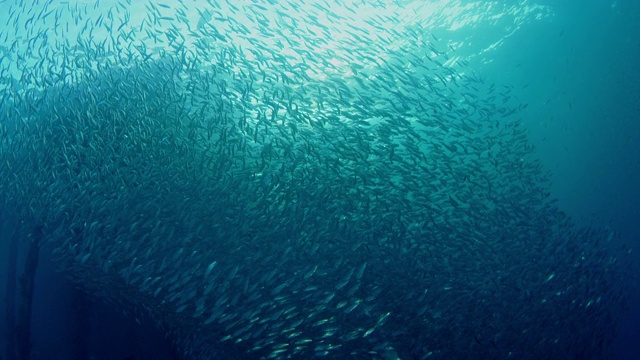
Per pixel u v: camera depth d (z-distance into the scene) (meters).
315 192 6.67
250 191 6.66
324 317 5.89
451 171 7.58
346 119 7.52
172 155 6.86
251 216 6.54
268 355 5.77
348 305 5.53
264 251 6.35
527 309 7.39
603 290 8.61
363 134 7.17
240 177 6.70
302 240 6.36
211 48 7.30
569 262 8.07
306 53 7.43
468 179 7.60
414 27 13.57
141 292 6.61
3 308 7.42
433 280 6.78
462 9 14.27
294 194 6.57
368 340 5.96
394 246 6.66
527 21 14.70
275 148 7.02
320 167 6.94
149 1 7.46
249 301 5.95
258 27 7.28
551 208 8.34
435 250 6.93
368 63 8.11
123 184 6.88
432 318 6.48
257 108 7.04
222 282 6.16
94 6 7.31
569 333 7.75
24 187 7.27
